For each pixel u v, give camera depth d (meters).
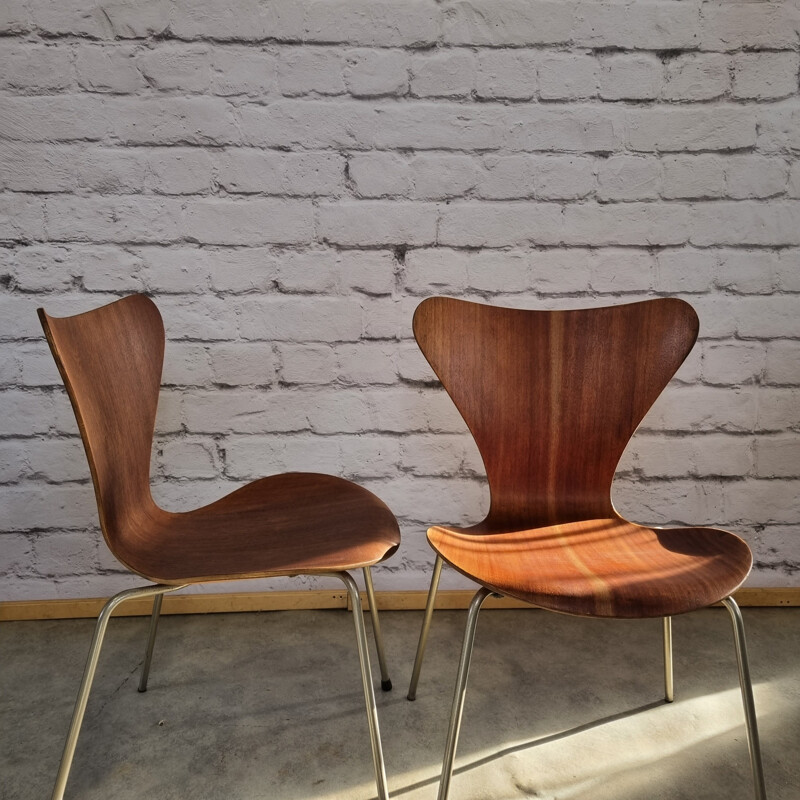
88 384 1.03
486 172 1.53
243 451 1.61
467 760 1.22
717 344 1.62
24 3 1.42
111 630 1.61
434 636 1.60
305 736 1.28
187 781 1.17
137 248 1.52
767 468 1.67
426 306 1.28
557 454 1.31
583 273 1.58
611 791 1.15
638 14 1.49
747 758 1.22
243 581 1.70
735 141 1.54
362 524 1.15
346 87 1.49
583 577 0.99
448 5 1.47
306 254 1.54
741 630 0.97
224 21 1.45
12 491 1.58
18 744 1.25
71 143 1.47
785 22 1.50
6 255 1.50
